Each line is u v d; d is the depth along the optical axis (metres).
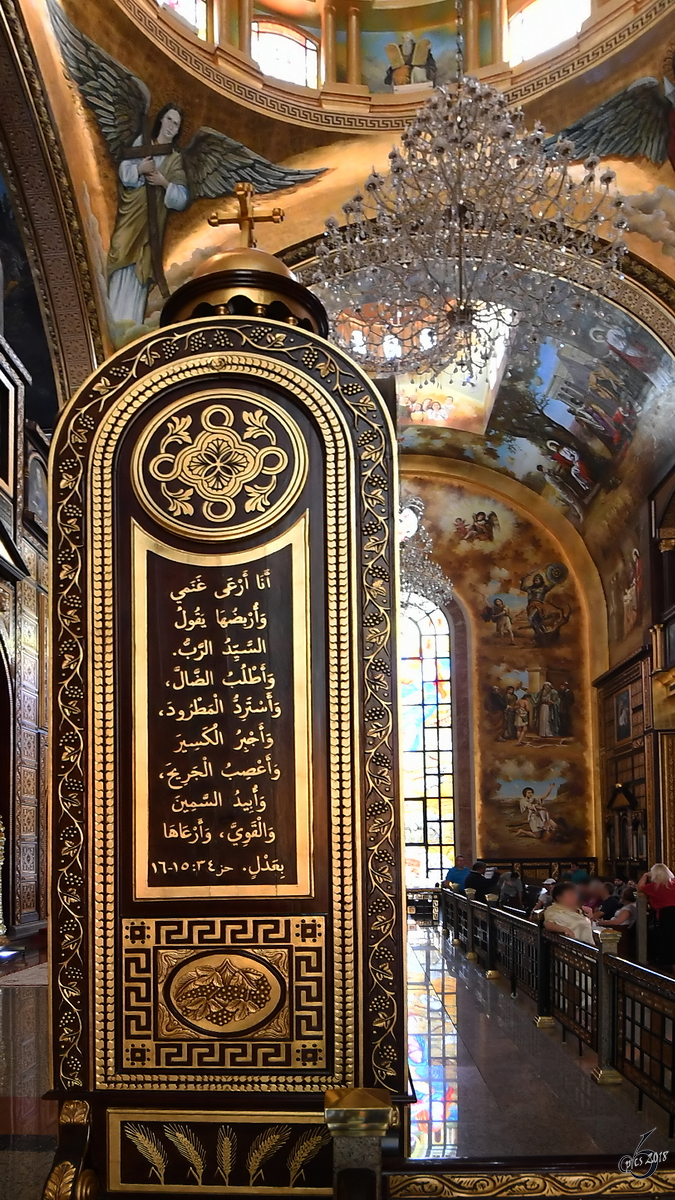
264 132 13.15
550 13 13.97
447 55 14.29
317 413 4.07
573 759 22.53
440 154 9.33
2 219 11.60
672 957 8.89
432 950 13.77
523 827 22.36
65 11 10.19
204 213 13.40
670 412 16.02
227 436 4.11
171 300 4.64
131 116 11.75
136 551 4.06
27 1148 4.51
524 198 9.66
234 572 4.03
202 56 12.16
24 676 13.80
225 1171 3.71
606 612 22.47
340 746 3.88
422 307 10.73
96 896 3.87
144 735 3.96
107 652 3.98
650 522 18.06
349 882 3.81
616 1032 5.90
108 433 4.11
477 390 20.81
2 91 10.28
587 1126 4.93
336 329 11.98
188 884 3.87
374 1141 3.38
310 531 4.02
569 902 7.80
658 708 17.70
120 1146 3.75
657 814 17.53
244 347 4.13
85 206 11.77
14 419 12.88
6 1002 8.85
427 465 23.39
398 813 3.84
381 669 3.92
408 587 19.02
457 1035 7.43
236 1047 3.78
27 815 13.91
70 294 12.31
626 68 12.52
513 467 22.66
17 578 13.07
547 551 23.16
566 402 18.62
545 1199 3.73
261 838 3.87
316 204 13.89
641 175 13.35
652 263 13.96
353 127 13.55
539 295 11.41
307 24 14.35
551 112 13.35
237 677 3.96
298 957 3.80
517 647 22.97
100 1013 3.82
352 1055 3.74
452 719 23.16
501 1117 5.11
